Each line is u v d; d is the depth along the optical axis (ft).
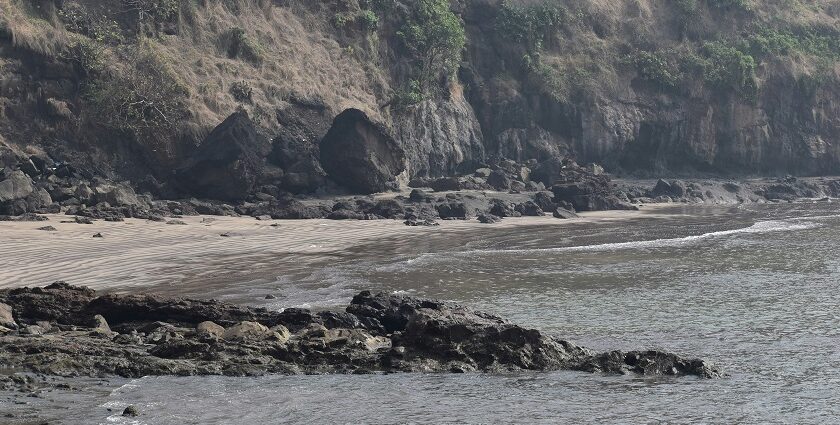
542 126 391.24
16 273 160.25
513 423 90.84
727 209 319.06
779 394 100.94
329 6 356.59
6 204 228.22
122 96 283.79
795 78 431.43
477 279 166.61
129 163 283.79
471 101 386.11
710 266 183.62
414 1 376.48
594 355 110.32
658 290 157.99
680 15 433.07
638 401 97.66
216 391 98.58
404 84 363.35
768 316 138.62
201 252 190.90
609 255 198.08
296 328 121.39
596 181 312.50
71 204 243.81
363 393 98.84
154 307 122.93
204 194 269.64
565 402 96.94
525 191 321.93
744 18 447.01
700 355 116.78
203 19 319.47
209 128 292.20
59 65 281.13
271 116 307.99
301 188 289.12
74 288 128.47
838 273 176.14
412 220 257.55
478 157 373.81
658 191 353.92
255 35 330.34
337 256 191.72
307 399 96.58
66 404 92.79
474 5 401.49
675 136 407.44
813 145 428.97
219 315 122.83
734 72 418.31
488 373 106.73
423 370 106.93
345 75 344.49
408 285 159.63
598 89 397.60
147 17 305.32
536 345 110.63
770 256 197.98
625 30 421.59
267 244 205.26
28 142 270.87
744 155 418.72
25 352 107.86
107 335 116.26
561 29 408.87
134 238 203.62
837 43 458.50
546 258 192.65
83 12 295.28
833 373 109.09
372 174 295.69
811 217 288.92
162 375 103.71
